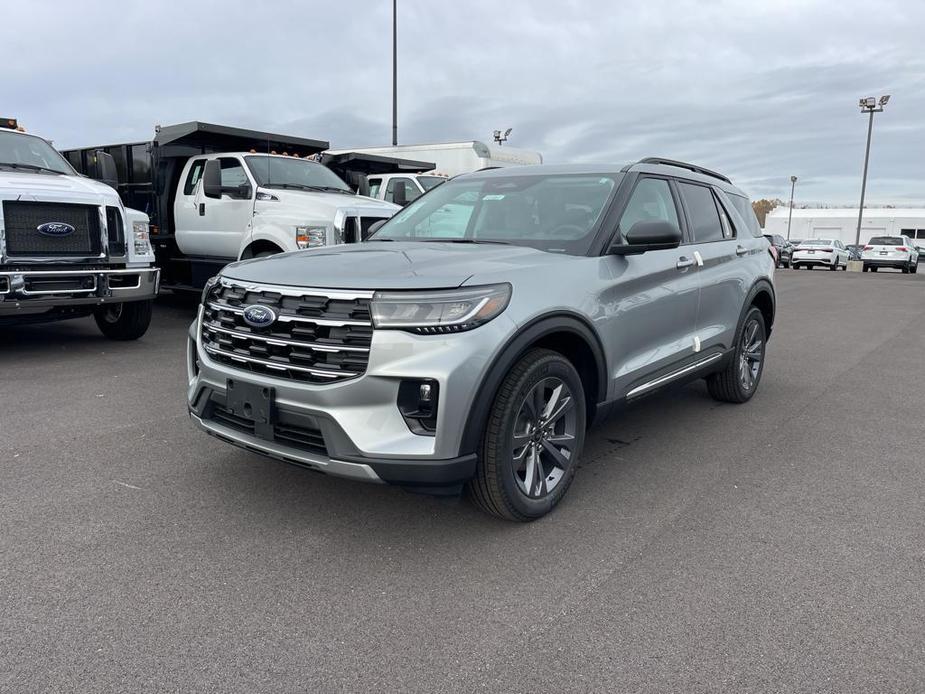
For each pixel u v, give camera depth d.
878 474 4.34
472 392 3.03
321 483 3.99
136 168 10.44
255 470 4.17
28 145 7.85
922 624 2.72
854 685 2.37
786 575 3.08
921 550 3.34
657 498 3.91
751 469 4.40
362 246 4.11
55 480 3.97
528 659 2.47
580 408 3.70
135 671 2.37
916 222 71.19
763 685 2.36
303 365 3.12
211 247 9.50
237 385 3.33
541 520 3.59
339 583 2.95
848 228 73.62
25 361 7.07
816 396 6.34
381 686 2.32
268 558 3.14
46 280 6.70
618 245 3.96
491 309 3.11
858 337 10.02
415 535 3.39
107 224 7.12
